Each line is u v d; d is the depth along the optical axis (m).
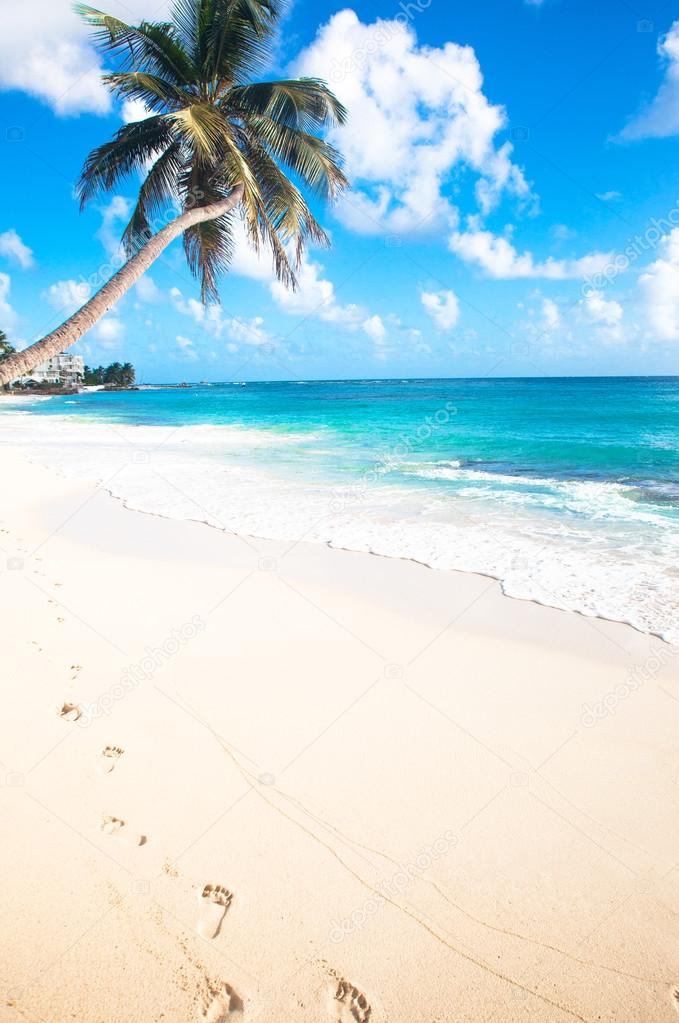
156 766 3.45
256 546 8.32
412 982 2.27
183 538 8.71
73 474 14.15
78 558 7.64
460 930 2.50
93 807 3.08
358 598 6.36
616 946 2.44
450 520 9.58
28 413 41.00
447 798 3.29
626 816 3.17
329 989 2.23
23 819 2.95
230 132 10.46
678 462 14.81
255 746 3.70
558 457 16.05
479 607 6.11
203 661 4.82
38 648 4.77
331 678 4.61
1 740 3.57
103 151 10.12
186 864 2.76
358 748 3.72
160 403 54.25
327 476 13.66
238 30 9.87
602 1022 2.15
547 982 2.29
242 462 15.83
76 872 2.66
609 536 8.45
